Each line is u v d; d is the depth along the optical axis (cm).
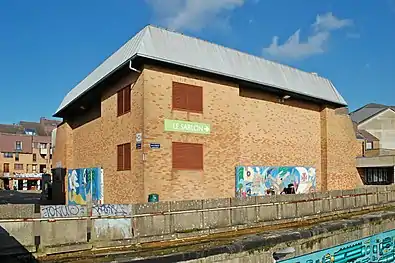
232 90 1894
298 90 2202
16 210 889
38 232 913
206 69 1741
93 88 1991
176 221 1159
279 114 2208
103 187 1995
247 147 2008
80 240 974
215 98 1817
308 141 2372
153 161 1584
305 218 1570
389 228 1727
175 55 1656
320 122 2475
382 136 4903
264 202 1424
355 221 1513
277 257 1153
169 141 1638
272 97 2180
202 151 1741
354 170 2661
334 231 1401
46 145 7325
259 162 2053
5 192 5050
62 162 2723
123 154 1764
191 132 1709
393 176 3259
